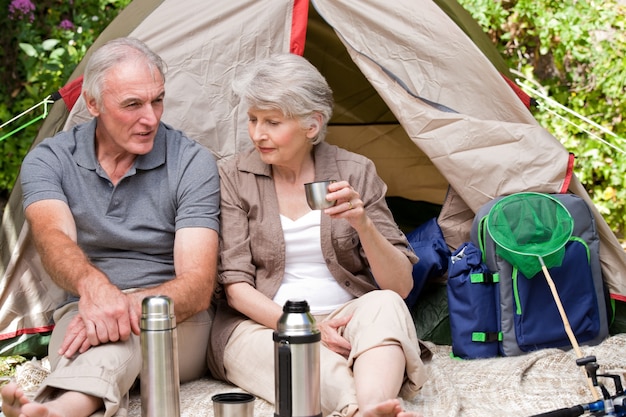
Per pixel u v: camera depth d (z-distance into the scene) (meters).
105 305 2.74
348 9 3.79
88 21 6.48
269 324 3.05
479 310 3.53
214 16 3.74
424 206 4.87
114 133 3.09
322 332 2.92
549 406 2.96
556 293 3.42
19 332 3.75
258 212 3.21
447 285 3.60
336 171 3.27
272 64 3.10
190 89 3.70
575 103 6.30
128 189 3.18
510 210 3.56
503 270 3.53
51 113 3.84
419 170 4.92
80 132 3.23
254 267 3.19
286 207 3.23
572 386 3.15
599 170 6.19
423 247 3.81
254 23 3.75
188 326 3.11
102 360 2.66
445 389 3.02
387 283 3.13
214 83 3.71
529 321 3.53
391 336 2.74
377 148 4.96
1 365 3.71
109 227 3.14
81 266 2.88
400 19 3.80
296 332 2.44
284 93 3.05
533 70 6.58
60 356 2.87
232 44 3.73
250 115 3.15
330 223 3.18
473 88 3.78
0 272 3.73
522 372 3.25
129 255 3.19
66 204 3.13
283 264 3.19
